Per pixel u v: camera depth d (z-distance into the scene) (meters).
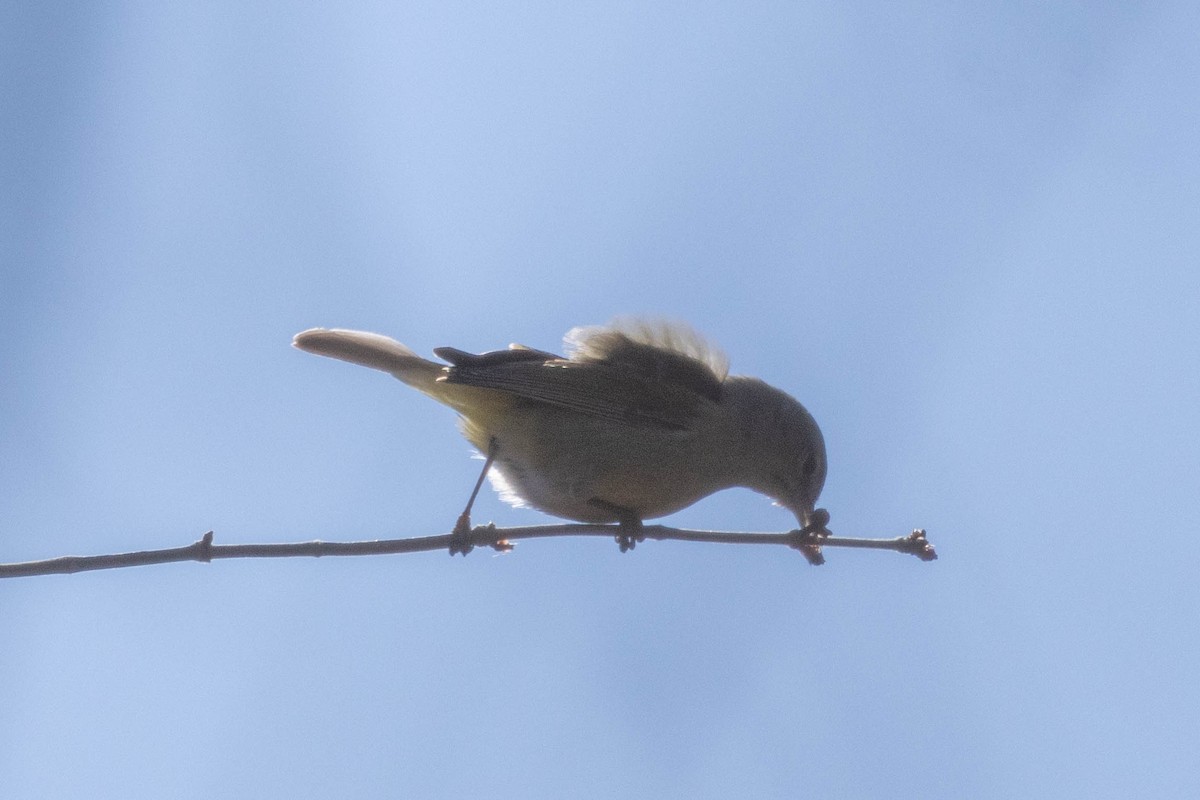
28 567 8.29
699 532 10.60
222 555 8.69
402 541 10.07
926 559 10.09
